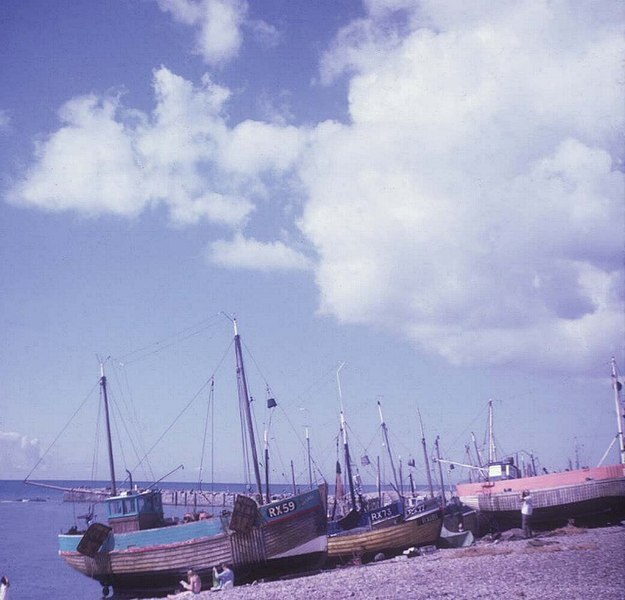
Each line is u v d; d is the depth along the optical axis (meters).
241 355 50.94
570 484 49.72
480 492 55.75
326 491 46.06
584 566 29.06
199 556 41.09
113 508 45.94
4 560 72.12
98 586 55.28
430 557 40.12
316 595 27.44
